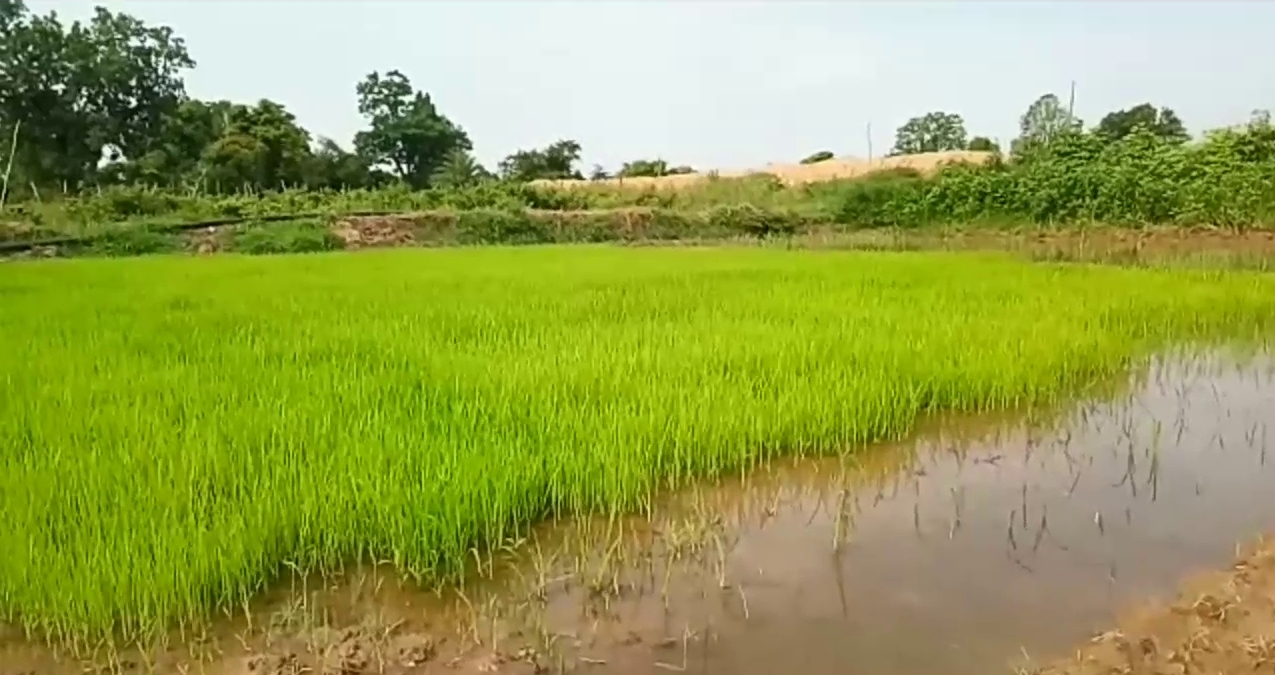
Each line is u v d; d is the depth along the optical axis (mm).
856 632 3984
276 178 39156
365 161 47312
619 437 5836
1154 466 6152
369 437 5738
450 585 4445
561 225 30453
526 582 4488
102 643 3812
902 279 14516
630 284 13953
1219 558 4688
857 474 6070
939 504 5531
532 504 5145
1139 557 4719
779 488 5816
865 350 8406
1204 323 11211
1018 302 11766
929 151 51469
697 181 42625
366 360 8062
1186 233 23109
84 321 10211
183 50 45031
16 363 7902
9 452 5523
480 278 14992
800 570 4621
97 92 42031
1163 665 3555
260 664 3688
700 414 6309
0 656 3713
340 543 4562
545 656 3812
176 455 5430
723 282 14156
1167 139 28500
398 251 23188
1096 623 4023
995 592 4348
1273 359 9562
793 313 10688
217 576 4125
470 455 5336
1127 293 12906
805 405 6680
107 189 35656
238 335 9352
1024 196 27688
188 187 36719
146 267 17469
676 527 5160
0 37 38969
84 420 6148
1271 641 3676
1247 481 5895
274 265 17984
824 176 42156
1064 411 7555
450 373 7449
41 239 23531
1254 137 24781
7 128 38781
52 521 4473
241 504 4734
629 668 3727
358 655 3779
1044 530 5102
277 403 6547
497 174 49062
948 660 3736
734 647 3875
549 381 7145
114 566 4027
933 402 7340
